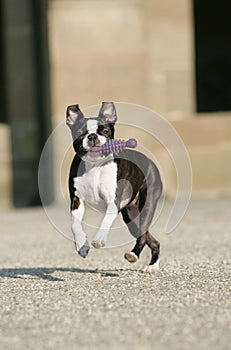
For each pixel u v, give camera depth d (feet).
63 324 23.50
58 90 59.41
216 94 80.53
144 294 27.12
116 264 34.35
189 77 62.90
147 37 61.11
